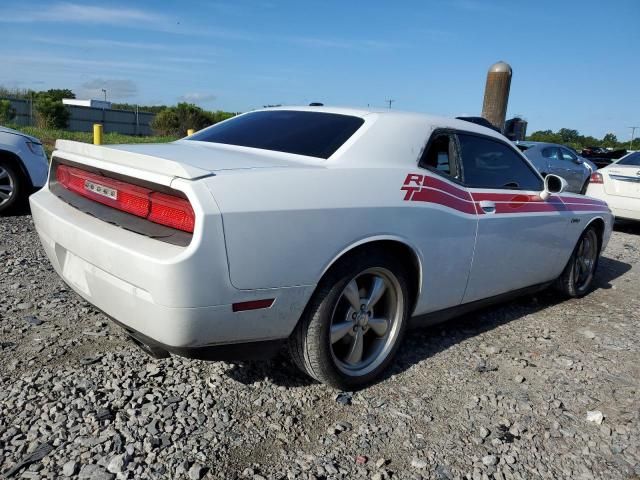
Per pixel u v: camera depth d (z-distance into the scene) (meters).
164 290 2.35
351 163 3.04
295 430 2.71
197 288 2.37
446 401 3.09
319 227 2.71
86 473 2.30
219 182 2.45
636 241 8.74
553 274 4.73
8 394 2.84
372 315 3.20
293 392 3.05
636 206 8.93
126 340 3.54
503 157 4.09
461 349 3.83
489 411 3.02
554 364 3.70
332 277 2.84
